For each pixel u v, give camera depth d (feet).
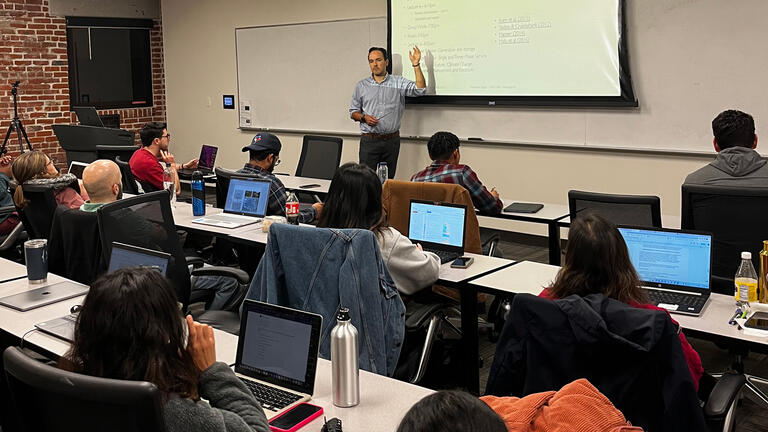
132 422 4.45
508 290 9.73
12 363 4.75
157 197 11.07
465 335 10.63
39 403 4.83
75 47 29.96
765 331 7.86
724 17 17.62
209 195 27.20
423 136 23.45
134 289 4.84
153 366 4.80
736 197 10.37
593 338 6.06
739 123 11.48
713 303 8.96
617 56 19.24
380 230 9.29
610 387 6.12
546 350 6.31
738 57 17.58
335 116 26.14
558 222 14.20
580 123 20.30
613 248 6.67
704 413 6.61
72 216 11.03
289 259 8.27
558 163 20.92
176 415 4.80
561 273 6.90
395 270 9.42
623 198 11.43
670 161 18.98
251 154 15.39
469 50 21.95
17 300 9.48
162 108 32.71
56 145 29.55
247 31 28.40
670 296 9.09
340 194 8.96
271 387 6.54
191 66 31.04
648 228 9.50
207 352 5.44
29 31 28.27
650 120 19.13
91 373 4.82
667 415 5.96
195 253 14.92
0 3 27.35
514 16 20.90
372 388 6.71
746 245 10.52
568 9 19.89
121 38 31.42
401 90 23.00
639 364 6.02
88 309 4.84
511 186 21.94
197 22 30.35
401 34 23.22
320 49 26.08
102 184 11.86
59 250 11.55
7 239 15.25
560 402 4.79
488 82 21.76
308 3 26.17
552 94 20.58
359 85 23.44
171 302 4.98
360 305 7.94
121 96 31.73
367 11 24.52
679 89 18.56
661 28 18.61
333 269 8.05
